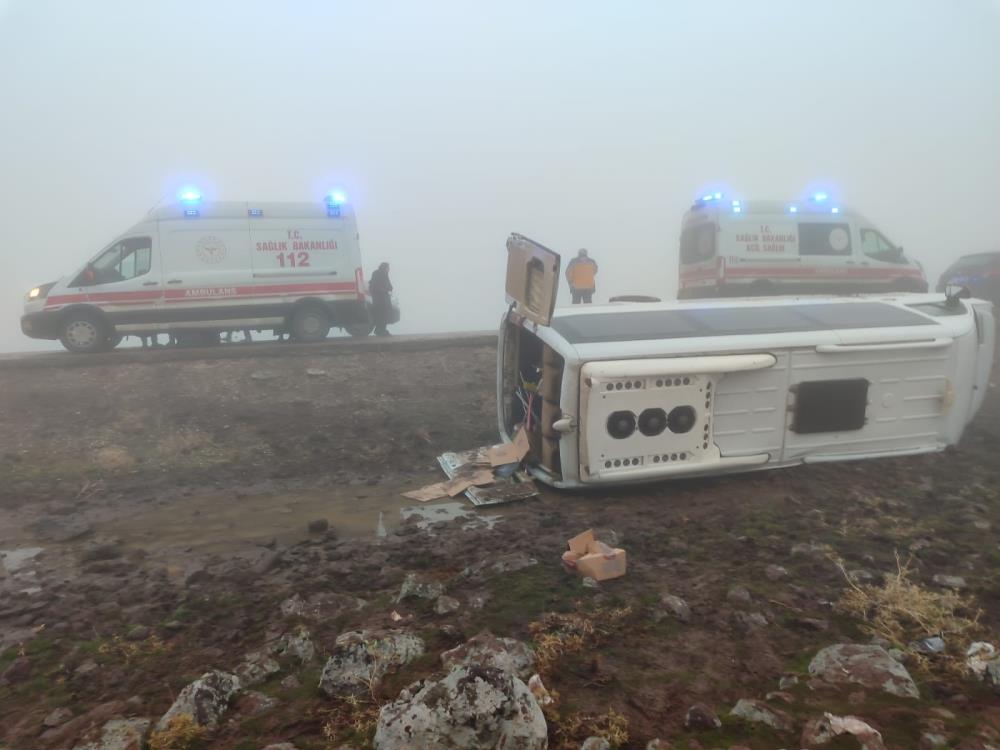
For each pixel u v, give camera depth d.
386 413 10.05
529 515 6.42
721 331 7.05
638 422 6.62
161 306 12.69
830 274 15.63
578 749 2.71
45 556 5.87
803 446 7.14
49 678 3.66
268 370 11.13
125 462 8.45
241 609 4.43
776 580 4.55
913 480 6.84
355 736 2.83
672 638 3.76
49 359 11.03
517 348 8.28
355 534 6.24
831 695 3.09
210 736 2.94
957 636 3.68
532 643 3.67
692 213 16.47
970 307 8.16
